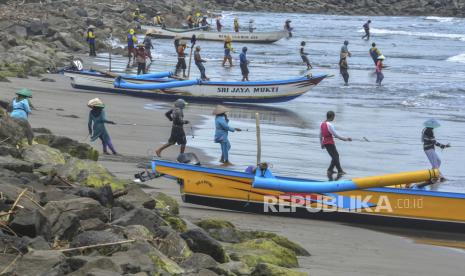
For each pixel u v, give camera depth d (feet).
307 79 239.50
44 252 61.21
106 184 88.17
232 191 110.01
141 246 66.74
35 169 97.86
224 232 87.04
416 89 285.23
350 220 109.29
